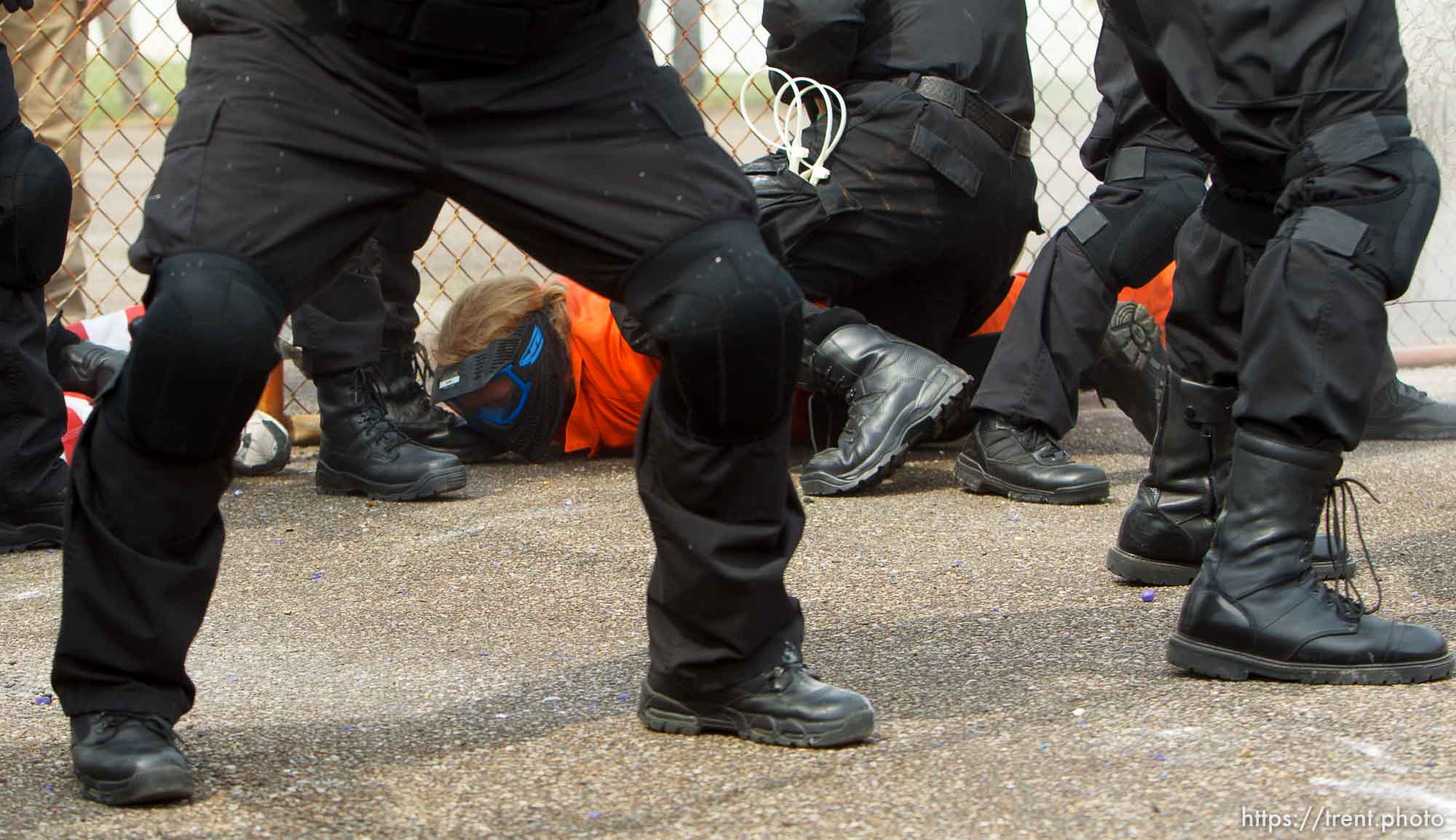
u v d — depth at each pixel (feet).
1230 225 13.79
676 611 10.35
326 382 21.21
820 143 21.26
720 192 9.34
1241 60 11.75
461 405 22.57
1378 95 11.53
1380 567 15.57
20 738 10.94
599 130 9.19
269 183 8.83
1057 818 8.86
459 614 14.78
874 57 21.26
